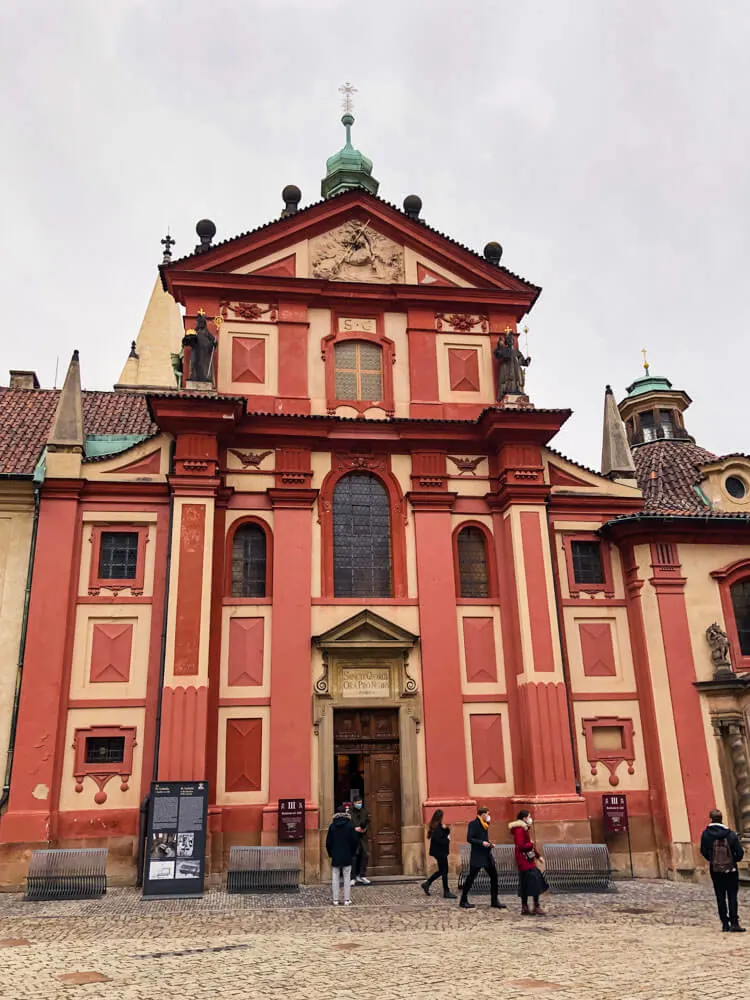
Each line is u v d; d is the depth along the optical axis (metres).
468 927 12.94
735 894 12.63
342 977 9.49
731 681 20.83
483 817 15.38
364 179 30.56
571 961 10.35
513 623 21.66
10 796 18.38
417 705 20.62
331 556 21.61
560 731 20.47
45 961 10.42
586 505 23.30
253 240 23.64
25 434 23.50
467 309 24.38
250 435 21.80
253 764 19.52
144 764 19.22
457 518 22.50
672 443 29.22
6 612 20.16
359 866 18.56
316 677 20.42
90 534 20.69
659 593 21.98
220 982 9.27
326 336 23.38
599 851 17.47
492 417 22.25
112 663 19.80
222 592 20.61
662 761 20.83
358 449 22.59
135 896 16.58
